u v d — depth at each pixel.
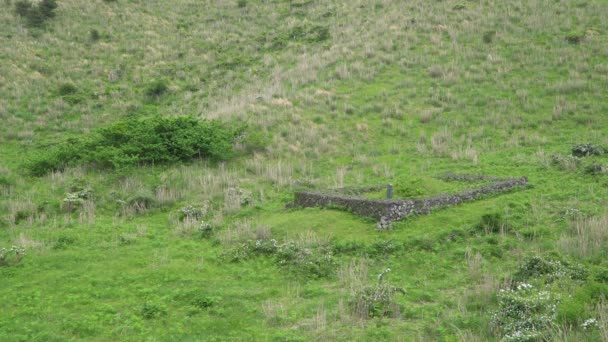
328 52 36.75
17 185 21.42
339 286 12.12
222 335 9.96
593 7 39.09
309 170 22.45
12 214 18.05
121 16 47.00
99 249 15.13
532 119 26.34
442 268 12.70
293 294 11.76
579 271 11.09
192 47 42.56
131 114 32.12
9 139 28.89
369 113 28.27
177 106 33.12
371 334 9.59
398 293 11.34
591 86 28.61
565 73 30.80
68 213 18.67
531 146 23.44
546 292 9.59
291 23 45.31
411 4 44.19
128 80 37.38
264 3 51.62
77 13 46.06
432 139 24.70
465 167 21.36
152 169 22.41
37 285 12.56
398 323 10.07
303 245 14.16
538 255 11.91
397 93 30.25
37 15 43.69
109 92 35.03
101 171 22.53
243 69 37.81
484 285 11.04
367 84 31.77
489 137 24.94
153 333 10.11
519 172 19.95
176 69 38.81
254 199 19.22
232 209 18.23
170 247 15.21
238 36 44.34
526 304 9.27
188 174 21.69
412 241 13.87
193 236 16.17
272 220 16.67
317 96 29.89
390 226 14.70
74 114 32.50
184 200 19.66
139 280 12.72
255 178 21.59
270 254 14.06
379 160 23.27
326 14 46.09
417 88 30.69
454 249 13.52
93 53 40.47
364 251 13.66
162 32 45.25
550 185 18.00
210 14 49.59
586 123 25.42
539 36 35.62
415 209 15.42
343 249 13.91
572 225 14.10
